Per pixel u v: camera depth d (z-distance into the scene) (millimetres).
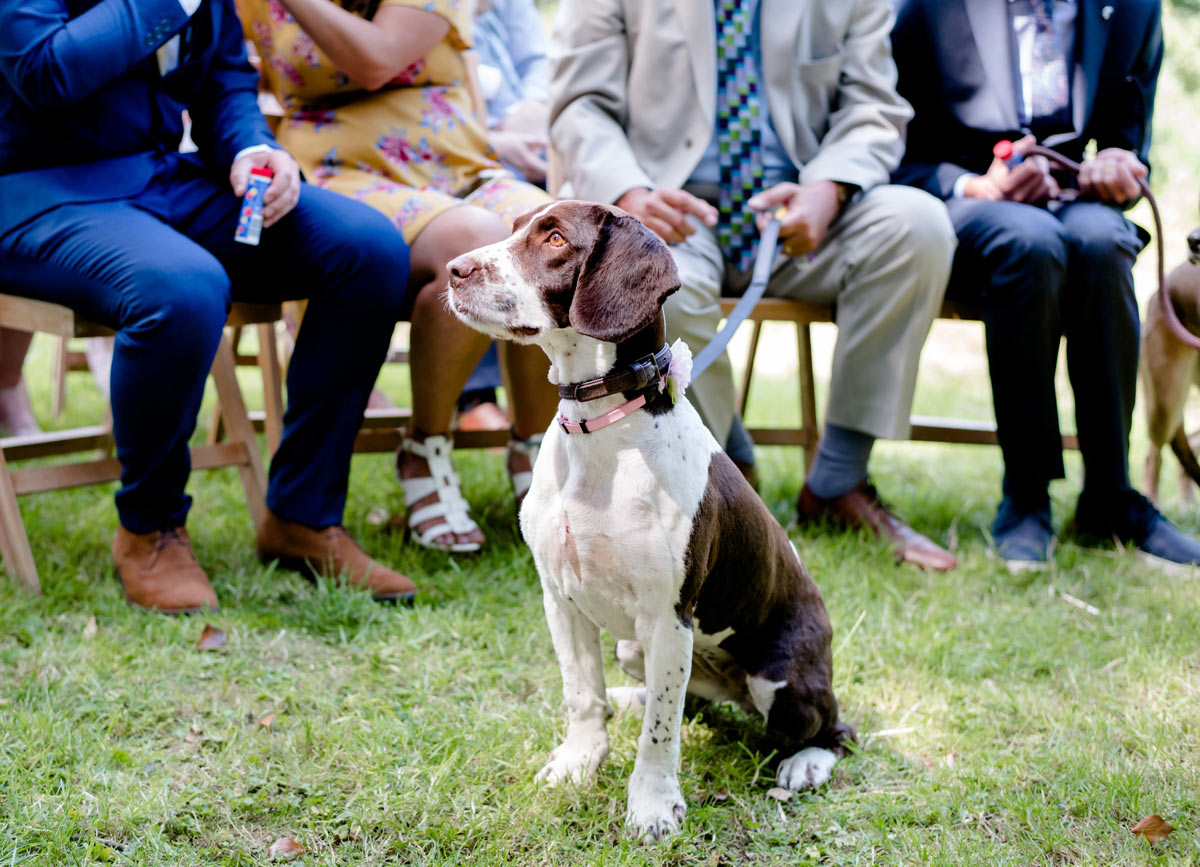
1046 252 3379
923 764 2311
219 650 2646
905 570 3420
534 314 1933
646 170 3545
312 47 3238
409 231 3172
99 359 4586
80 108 2732
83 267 2643
